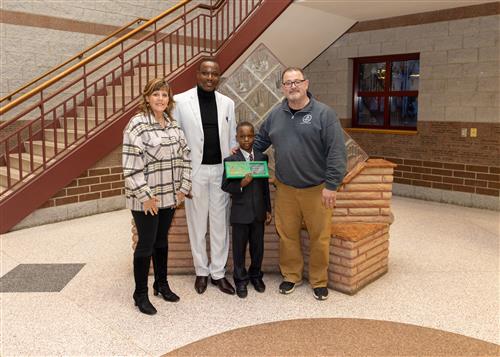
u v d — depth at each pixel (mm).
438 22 6266
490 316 2830
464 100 6109
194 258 3246
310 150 2898
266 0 5750
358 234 3172
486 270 3656
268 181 3213
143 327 2691
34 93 4961
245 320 2777
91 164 5441
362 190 3465
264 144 3211
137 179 2625
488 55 5824
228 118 3188
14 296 3148
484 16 5816
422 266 3752
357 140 7438
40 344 2492
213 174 3117
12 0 6102
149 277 3492
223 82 3617
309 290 3238
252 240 3180
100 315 2852
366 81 7480
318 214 3006
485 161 5977
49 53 6543
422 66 6512
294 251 3221
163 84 2703
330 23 6531
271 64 3441
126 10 7426
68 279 3471
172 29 8078
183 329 2666
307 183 2967
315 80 7887
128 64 7516
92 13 6996
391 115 7262
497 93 5785
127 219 5352
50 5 6492
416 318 2799
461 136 6184
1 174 5629
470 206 6164
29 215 4992
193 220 3176
